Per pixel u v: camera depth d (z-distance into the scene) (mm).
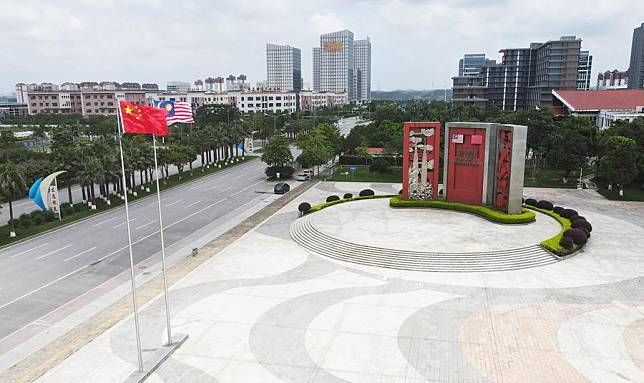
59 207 56750
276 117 158625
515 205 48312
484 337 27141
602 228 48938
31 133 132250
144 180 84812
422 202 55000
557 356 25047
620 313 29875
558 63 154625
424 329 28188
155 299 33219
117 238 48688
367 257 39812
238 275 37469
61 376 23969
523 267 37656
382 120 120375
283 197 69562
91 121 151875
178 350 26297
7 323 30156
